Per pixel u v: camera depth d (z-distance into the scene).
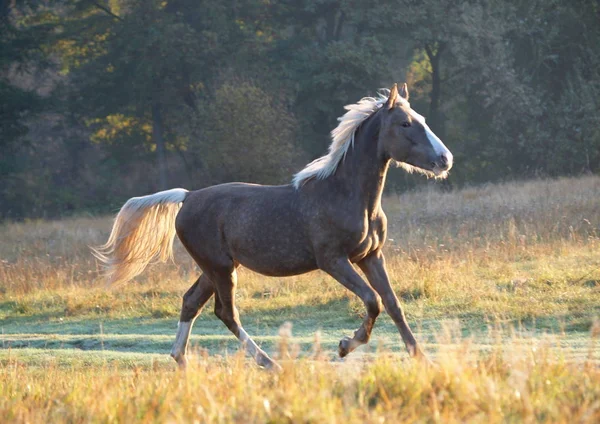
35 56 48.53
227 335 11.81
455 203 24.95
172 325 13.12
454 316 11.61
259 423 5.21
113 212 43.88
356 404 5.50
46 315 14.80
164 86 43.19
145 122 48.22
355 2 41.66
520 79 39.91
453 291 12.94
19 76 57.78
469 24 39.38
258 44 41.59
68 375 8.45
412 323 11.49
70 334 13.00
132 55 42.72
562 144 37.16
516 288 12.61
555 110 38.19
